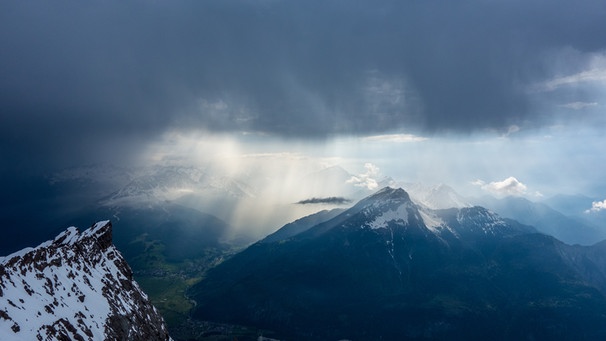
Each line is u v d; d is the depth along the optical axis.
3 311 163.12
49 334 170.88
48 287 199.12
